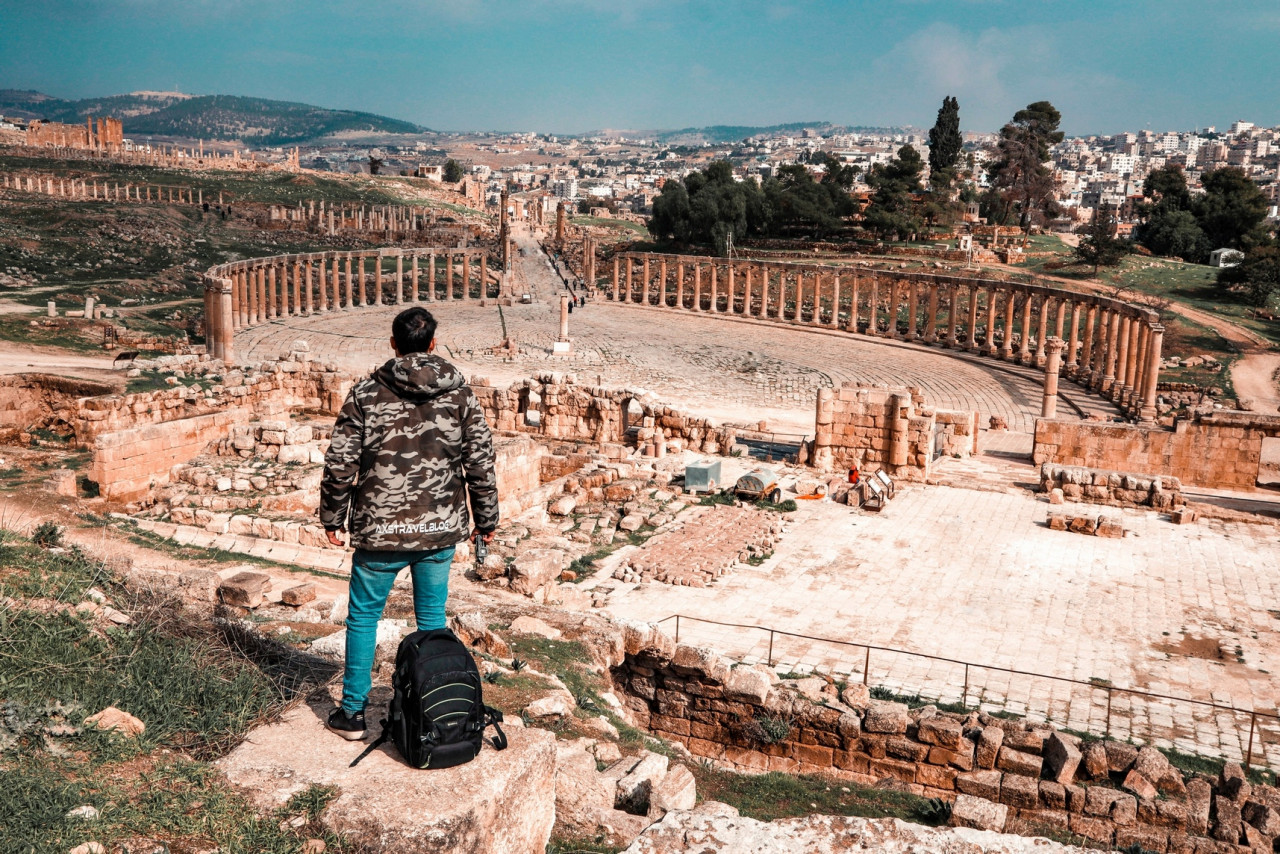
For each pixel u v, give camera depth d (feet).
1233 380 288.51
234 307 331.36
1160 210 558.56
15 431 152.76
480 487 26.71
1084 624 94.12
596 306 436.35
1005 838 25.70
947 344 340.18
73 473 104.68
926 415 163.84
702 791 47.70
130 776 24.94
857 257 500.33
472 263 541.34
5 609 32.83
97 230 421.18
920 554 114.21
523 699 43.27
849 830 25.89
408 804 23.13
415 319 26.11
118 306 314.76
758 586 101.30
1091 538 122.21
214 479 107.24
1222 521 132.05
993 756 55.52
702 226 547.08
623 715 51.83
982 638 89.66
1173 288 409.90
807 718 58.44
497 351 307.17
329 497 25.64
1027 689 78.28
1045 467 146.00
